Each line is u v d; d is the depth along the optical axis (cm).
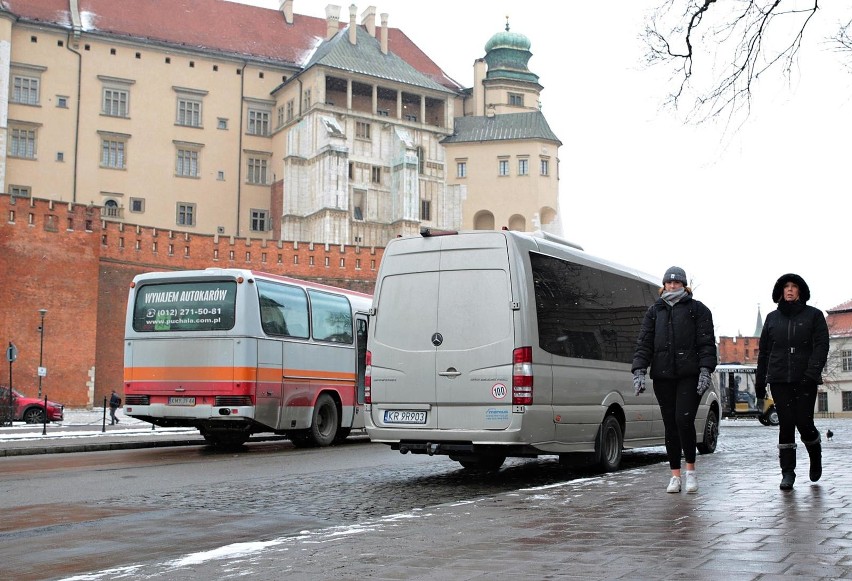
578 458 1398
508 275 1234
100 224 5347
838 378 8200
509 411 1212
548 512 815
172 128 7975
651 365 963
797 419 942
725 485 984
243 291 1967
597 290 1445
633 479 1084
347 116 8038
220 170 8188
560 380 1286
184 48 8025
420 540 693
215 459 1778
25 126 7319
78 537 863
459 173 8688
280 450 2045
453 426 1242
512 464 1617
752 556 582
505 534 705
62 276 5172
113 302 5400
